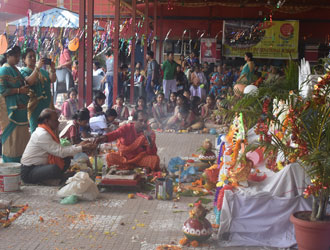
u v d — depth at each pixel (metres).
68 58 14.80
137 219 5.46
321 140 4.40
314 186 4.20
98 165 7.62
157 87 17.23
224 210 4.81
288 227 4.88
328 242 4.36
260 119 4.78
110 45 16.33
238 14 25.88
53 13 15.16
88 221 5.36
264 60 25.30
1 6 16.89
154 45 24.20
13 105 7.50
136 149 7.48
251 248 4.71
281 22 24.73
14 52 7.59
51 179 6.80
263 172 5.32
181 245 4.72
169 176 7.27
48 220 5.36
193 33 26.06
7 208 5.56
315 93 4.26
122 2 21.08
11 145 7.59
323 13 25.39
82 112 8.16
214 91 18.20
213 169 6.57
